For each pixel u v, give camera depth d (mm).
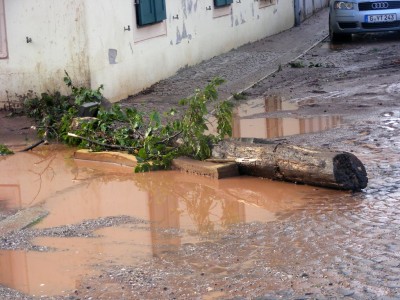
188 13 17969
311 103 13633
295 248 6867
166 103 14016
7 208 8711
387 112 12273
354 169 8469
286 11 26406
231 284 6176
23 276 6633
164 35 16500
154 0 15570
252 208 8195
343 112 12586
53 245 7367
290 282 6145
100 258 6945
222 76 17031
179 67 17406
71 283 6430
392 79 15352
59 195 9148
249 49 21312
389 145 10180
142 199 8805
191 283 6250
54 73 13438
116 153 10555
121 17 14406
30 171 10367
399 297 5785
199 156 9891
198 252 6941
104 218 8117
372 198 8172
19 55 13523
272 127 11867
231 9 21109
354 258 6547
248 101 14367
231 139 9828
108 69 13938
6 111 13617
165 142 10234
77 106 12258
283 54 20328
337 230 7246
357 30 21891
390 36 22922
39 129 12016
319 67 17844
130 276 6480
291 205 8156
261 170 9219
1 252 7254
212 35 19625
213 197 8711
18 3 13391
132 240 7383
